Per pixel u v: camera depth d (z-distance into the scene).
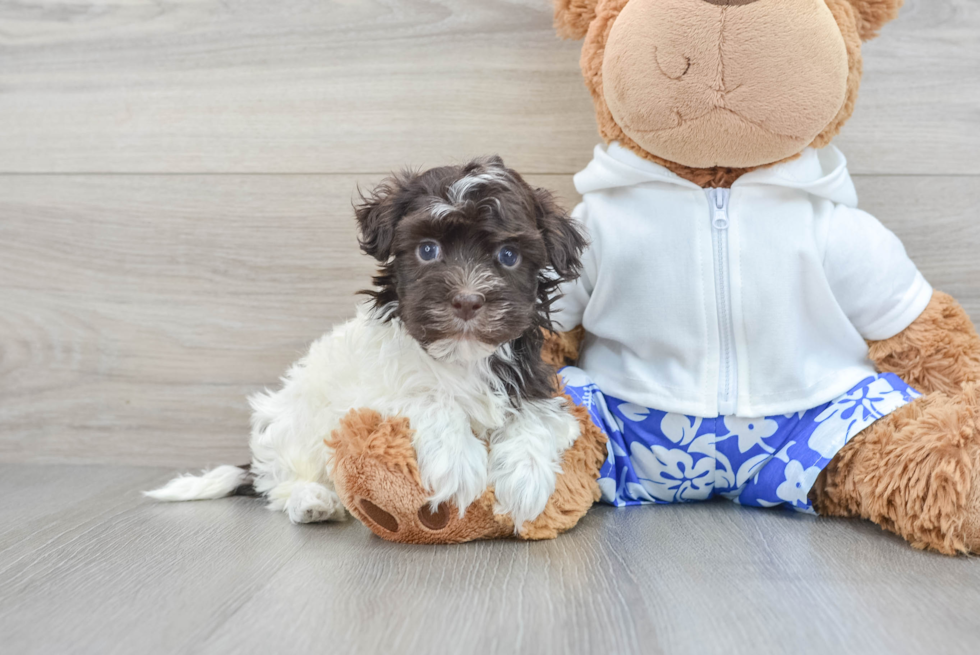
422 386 0.53
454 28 0.68
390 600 0.45
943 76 0.66
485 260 0.51
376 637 0.42
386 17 0.68
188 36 0.69
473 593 0.46
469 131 0.69
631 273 0.59
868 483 0.54
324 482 0.59
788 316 0.58
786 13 0.54
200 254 0.70
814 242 0.58
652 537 0.54
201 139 0.70
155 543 0.54
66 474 0.69
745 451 0.59
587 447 0.57
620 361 0.61
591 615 0.44
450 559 0.51
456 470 0.52
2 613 0.45
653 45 0.55
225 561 0.51
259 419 0.63
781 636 0.42
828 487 0.57
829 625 0.43
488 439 0.55
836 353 0.60
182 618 0.44
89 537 0.55
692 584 0.47
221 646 0.42
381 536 0.54
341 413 0.55
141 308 0.71
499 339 0.50
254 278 0.70
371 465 0.51
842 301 0.59
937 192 0.67
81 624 0.44
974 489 0.51
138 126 0.70
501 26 0.68
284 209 0.70
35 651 0.41
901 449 0.53
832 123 0.58
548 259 0.54
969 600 0.45
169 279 0.71
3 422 0.72
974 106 0.67
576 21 0.60
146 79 0.70
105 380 0.71
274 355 0.71
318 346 0.61
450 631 0.43
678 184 0.59
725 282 0.58
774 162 0.58
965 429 0.52
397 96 0.69
